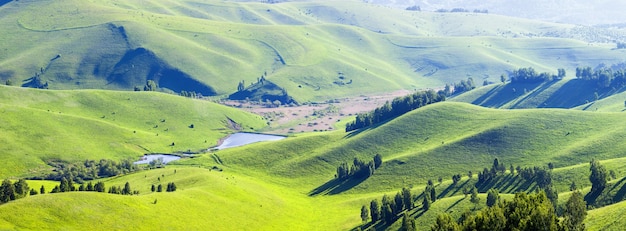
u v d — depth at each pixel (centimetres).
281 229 19488
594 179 17188
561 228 10631
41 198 15175
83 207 15538
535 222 10475
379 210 19600
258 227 19075
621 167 19312
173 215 17362
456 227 11838
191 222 17425
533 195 11881
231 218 19025
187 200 18912
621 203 12925
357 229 17938
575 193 12525
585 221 12612
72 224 14712
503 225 11094
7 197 17625
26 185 19038
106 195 16612
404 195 19200
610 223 11844
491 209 11506
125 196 17125
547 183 19675
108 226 15262
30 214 14388
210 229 17512
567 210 12456
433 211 18025
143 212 16625
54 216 14700
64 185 19450
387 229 17950
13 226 13688
